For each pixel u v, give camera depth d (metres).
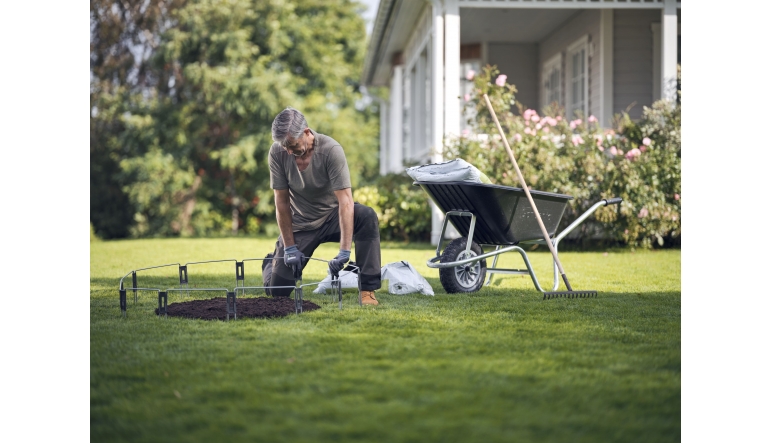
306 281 5.96
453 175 4.94
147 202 15.83
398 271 5.29
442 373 2.92
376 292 5.27
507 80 13.76
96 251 9.77
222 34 16.23
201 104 16.75
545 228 5.25
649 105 10.39
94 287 5.61
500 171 8.65
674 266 7.05
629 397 2.64
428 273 6.62
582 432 2.30
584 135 8.97
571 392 2.69
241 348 3.37
